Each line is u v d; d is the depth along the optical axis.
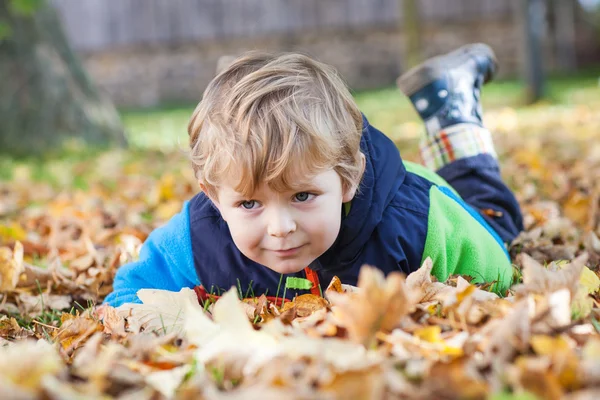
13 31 7.79
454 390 1.24
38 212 4.57
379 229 2.20
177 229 2.39
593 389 1.25
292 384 1.30
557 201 4.00
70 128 7.80
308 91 1.95
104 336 1.94
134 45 15.26
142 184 5.55
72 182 5.93
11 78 7.69
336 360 1.38
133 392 1.40
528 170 5.06
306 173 1.85
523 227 3.18
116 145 8.12
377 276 1.51
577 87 11.84
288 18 14.96
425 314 1.74
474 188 2.98
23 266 2.81
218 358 1.50
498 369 1.33
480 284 2.22
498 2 14.34
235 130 1.88
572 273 1.78
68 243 3.60
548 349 1.39
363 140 2.21
